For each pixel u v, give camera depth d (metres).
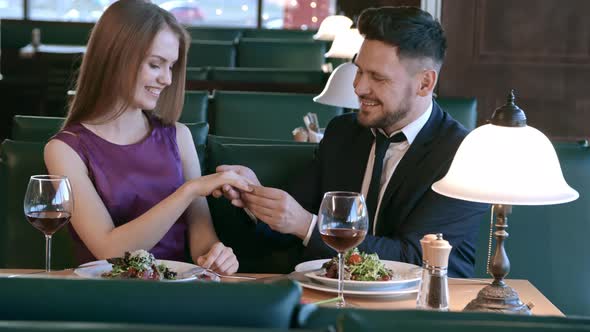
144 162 2.44
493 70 5.21
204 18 9.30
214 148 2.72
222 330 0.96
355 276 1.95
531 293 2.01
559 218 2.56
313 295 1.92
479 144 1.83
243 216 2.56
